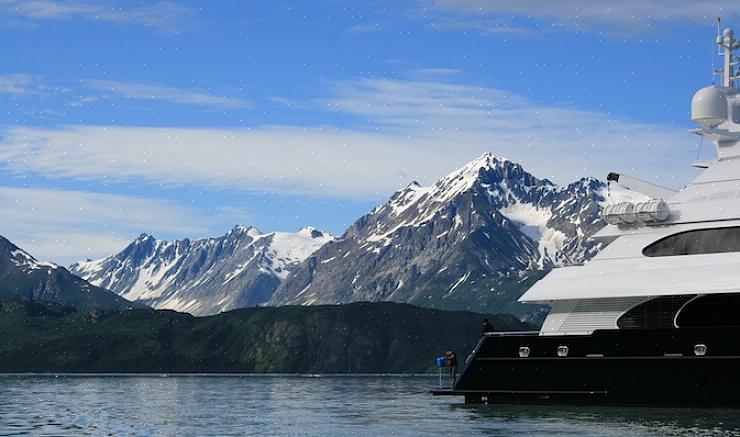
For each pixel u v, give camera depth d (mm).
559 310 67125
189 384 186375
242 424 69312
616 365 63719
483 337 69500
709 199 66375
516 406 67812
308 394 124375
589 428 56625
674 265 64188
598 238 69250
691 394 61250
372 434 59125
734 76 71062
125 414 82125
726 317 61000
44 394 128500
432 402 94312
